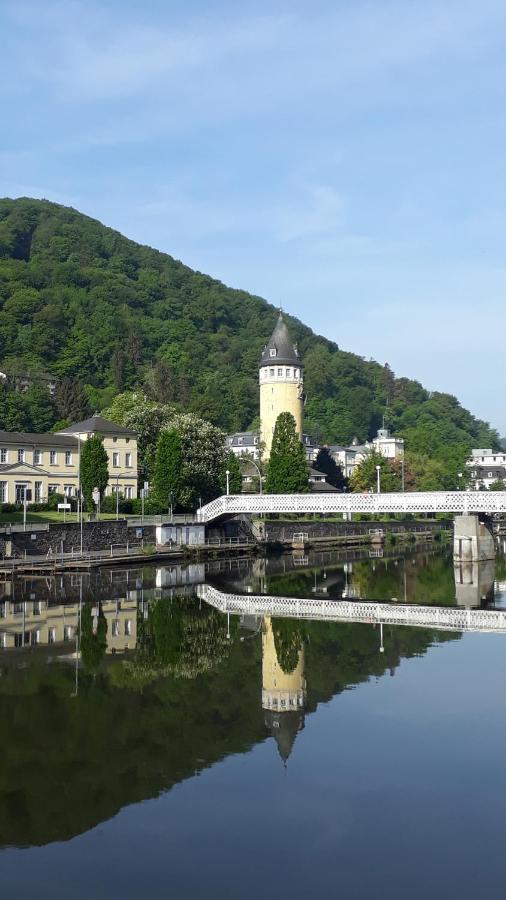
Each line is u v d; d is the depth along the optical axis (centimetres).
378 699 2894
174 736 2456
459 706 2795
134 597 5575
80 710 2714
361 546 11594
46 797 2008
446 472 17375
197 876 1639
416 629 4400
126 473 11056
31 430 15262
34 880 1623
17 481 9256
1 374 16112
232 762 2248
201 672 3288
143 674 3234
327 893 1574
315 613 5012
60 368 19950
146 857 1722
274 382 13675
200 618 4734
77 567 6925
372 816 1909
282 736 2459
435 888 1589
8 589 5794
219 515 9306
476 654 3694
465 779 2125
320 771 2184
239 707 2773
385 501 8500
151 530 8612
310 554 10031
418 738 2450
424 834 1819
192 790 2058
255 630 4344
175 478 9562
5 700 2822
